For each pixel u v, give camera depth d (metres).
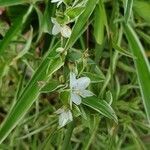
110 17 0.14
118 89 0.14
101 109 0.11
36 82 0.11
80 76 0.11
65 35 0.11
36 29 0.15
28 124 0.14
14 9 0.14
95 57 0.13
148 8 0.13
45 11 0.13
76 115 0.11
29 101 0.11
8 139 0.15
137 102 0.14
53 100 0.14
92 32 0.14
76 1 0.11
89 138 0.13
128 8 0.12
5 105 0.15
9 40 0.13
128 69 0.14
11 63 0.13
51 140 0.13
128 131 0.15
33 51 0.14
